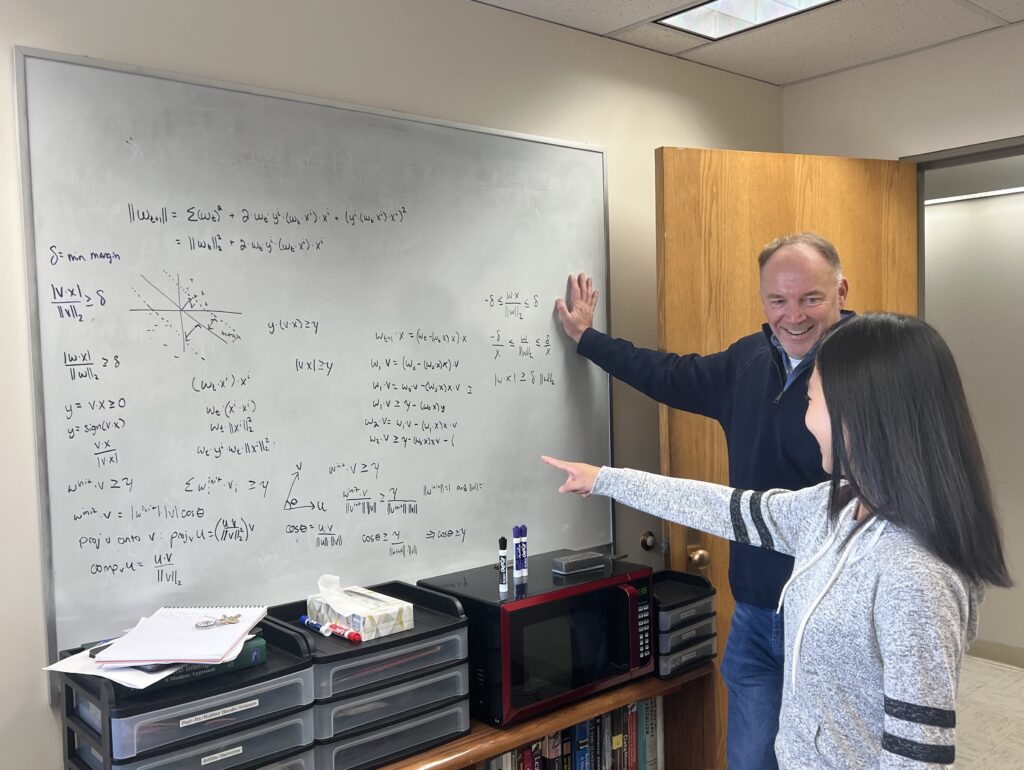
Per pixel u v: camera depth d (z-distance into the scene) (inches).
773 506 56.2
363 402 85.4
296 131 80.7
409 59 89.6
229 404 77.2
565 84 103.8
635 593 89.0
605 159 107.1
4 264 67.4
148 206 72.9
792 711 47.0
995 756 115.9
